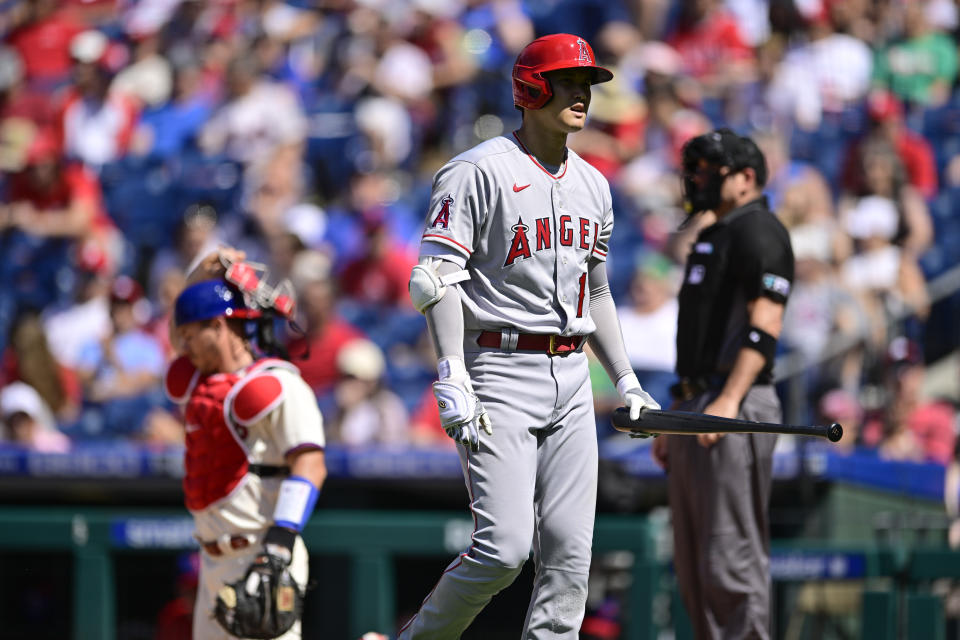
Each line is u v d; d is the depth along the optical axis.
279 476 14.76
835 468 24.16
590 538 13.34
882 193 35.19
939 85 41.03
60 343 34.97
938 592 22.02
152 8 49.97
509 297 13.08
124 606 27.94
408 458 25.36
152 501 27.97
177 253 38.03
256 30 46.16
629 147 38.34
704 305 16.25
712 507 15.88
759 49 41.62
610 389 29.31
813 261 31.12
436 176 13.22
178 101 43.91
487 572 12.79
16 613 28.95
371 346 31.16
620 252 35.62
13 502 28.16
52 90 47.97
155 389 32.38
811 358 28.45
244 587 13.80
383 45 41.81
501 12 44.28
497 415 12.91
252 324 15.34
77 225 39.66
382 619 21.30
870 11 41.97
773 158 36.47
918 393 28.09
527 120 13.24
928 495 23.44
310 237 36.97
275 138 40.91
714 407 15.52
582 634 22.05
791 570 20.27
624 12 44.00
